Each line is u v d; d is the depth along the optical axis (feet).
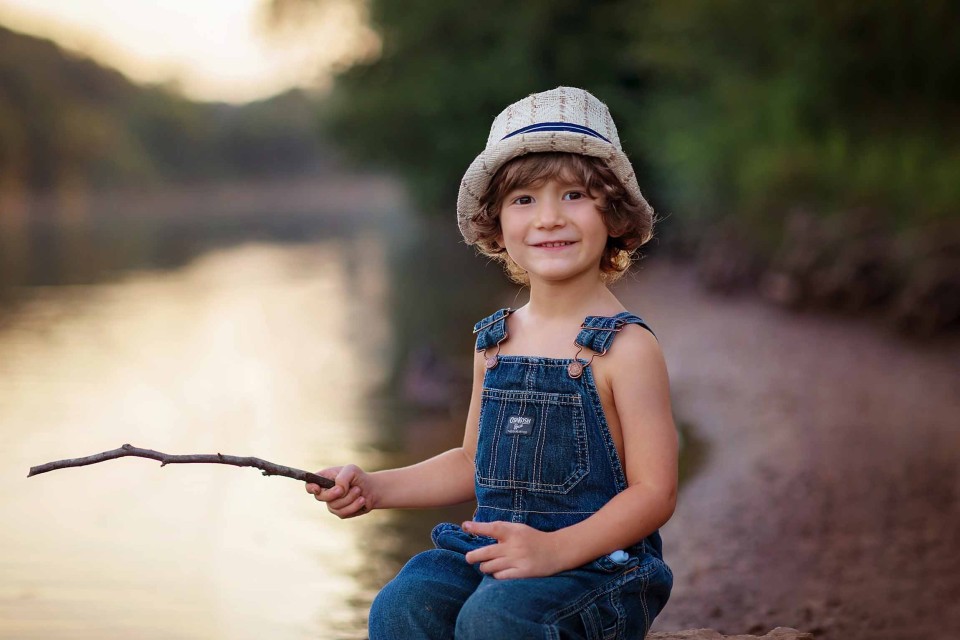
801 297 40.37
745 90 56.80
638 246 8.01
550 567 6.75
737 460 21.11
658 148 64.49
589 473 7.13
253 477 21.79
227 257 87.35
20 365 36.55
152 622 14.01
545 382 7.29
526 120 7.48
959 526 15.96
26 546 17.25
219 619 14.10
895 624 12.62
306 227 134.62
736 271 46.37
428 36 87.30
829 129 51.06
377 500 7.89
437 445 24.71
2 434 26.14
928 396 25.32
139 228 136.05
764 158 49.98
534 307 7.72
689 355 33.27
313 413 28.48
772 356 31.99
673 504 7.08
